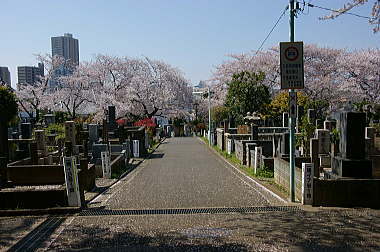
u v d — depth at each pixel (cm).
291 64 791
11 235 603
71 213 739
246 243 545
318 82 3731
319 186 771
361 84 3578
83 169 983
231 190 997
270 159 1305
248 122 2733
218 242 552
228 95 3331
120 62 4328
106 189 1052
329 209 742
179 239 570
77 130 1753
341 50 3988
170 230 618
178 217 702
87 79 4072
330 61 3909
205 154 2144
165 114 4703
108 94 3984
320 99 3716
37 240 580
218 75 4506
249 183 1117
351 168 857
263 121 3125
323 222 646
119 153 1619
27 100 3984
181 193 962
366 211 720
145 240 569
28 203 759
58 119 3903
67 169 764
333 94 3741
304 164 777
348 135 870
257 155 1303
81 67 4162
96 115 3691
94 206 810
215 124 4084
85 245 554
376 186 758
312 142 972
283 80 792
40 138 1459
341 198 766
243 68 4194
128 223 666
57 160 1509
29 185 1141
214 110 4225
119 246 546
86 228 638
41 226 650
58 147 1644
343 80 3706
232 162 1708
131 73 4459
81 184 815
